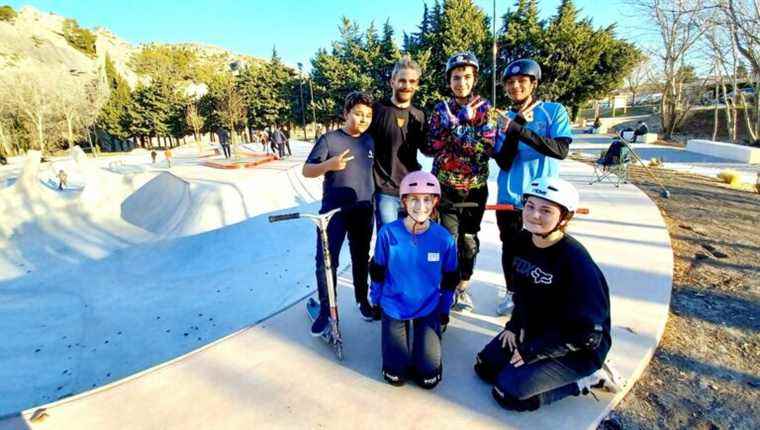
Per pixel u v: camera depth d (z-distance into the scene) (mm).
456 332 2885
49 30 94562
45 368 5355
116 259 9656
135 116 52031
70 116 47656
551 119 2711
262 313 6219
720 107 27688
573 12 29828
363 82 36281
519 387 2010
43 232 12648
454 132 2807
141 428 2066
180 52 103000
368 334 2924
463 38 30609
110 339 5992
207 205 11367
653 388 2270
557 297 2027
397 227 2439
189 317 6402
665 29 21984
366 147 2936
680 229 5473
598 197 7602
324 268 2773
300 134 57750
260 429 2037
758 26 15539
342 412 2137
